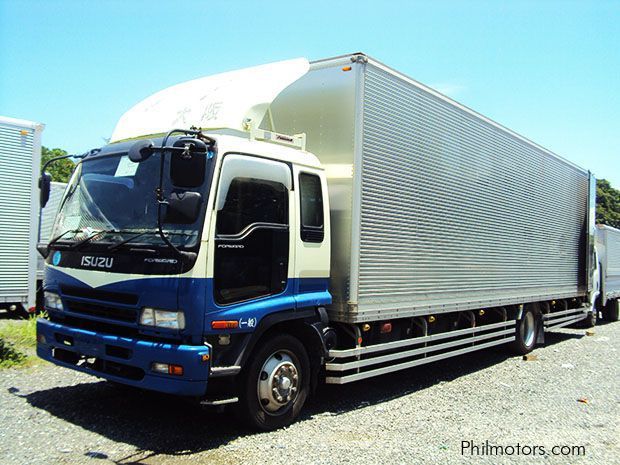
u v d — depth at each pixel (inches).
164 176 205.5
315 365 241.3
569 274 534.0
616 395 311.4
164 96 270.7
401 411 260.1
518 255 423.5
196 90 257.9
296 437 213.9
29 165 469.7
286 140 244.2
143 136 249.9
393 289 274.4
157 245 195.5
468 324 366.6
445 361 401.4
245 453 193.0
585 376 361.7
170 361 186.9
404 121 285.0
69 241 226.1
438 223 315.6
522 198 430.3
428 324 318.0
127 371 203.5
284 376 222.4
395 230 276.8
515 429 241.4
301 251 231.1
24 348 342.3
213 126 229.8
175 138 211.0
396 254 277.4
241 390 209.2
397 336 292.7
